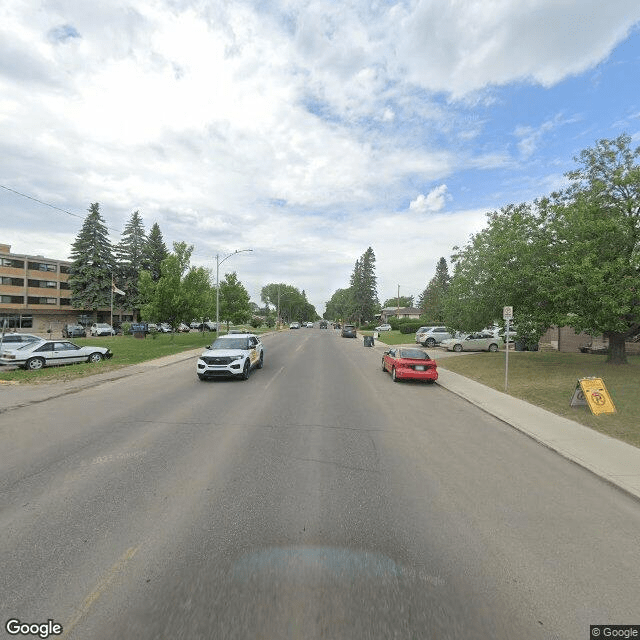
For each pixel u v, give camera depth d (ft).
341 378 47.03
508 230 50.06
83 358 61.67
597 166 49.19
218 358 43.80
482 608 9.18
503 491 15.79
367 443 21.79
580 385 30.37
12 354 54.34
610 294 39.37
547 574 10.49
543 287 45.01
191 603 9.20
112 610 8.98
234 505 14.17
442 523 13.09
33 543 11.69
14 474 17.02
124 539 11.91
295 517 13.33
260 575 10.21
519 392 37.83
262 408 30.27
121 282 176.96
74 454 19.61
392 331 204.85
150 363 61.05
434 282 207.62
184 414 28.25
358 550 11.42
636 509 14.48
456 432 24.53
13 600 9.30
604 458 19.77
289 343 114.42
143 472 17.26
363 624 8.63
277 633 8.34
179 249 97.86
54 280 190.90
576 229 43.62
